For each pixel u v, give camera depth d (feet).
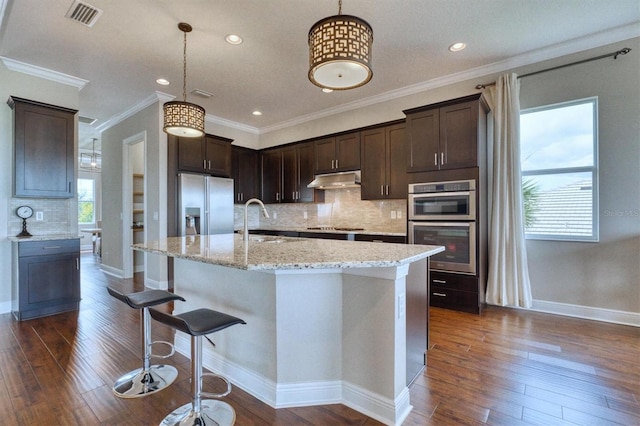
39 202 12.30
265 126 20.30
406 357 6.35
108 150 19.17
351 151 15.51
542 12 8.91
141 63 11.66
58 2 8.29
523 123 11.69
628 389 6.41
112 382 6.82
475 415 5.65
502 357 7.80
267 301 6.18
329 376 6.12
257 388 6.35
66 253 11.80
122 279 17.10
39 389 6.53
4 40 10.09
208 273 7.59
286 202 18.56
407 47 10.72
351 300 5.98
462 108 11.35
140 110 16.06
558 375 6.96
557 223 11.06
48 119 11.82
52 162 11.91
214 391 6.54
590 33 10.02
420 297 7.11
